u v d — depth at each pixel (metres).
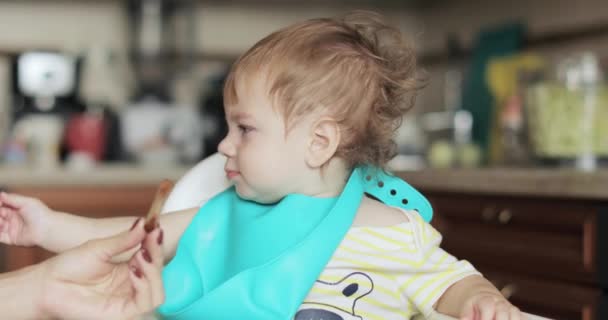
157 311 0.85
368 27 1.00
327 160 0.90
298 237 0.87
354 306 0.86
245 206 0.92
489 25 2.42
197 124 2.28
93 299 0.69
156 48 2.43
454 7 2.60
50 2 2.41
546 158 1.76
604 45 1.99
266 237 0.87
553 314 1.50
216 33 2.61
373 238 0.88
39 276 0.69
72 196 1.94
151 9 2.42
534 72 1.96
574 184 1.42
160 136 2.22
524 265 1.57
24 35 2.38
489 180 1.64
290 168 0.89
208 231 0.93
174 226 0.96
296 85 0.88
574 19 2.08
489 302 0.79
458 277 0.86
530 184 1.53
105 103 2.32
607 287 1.38
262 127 0.88
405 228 0.89
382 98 0.95
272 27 2.68
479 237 1.71
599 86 1.72
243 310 0.81
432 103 2.70
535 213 1.54
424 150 2.40
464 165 2.19
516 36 2.23
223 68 2.61
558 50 2.14
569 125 1.71
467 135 2.30
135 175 2.01
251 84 0.89
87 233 0.92
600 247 1.39
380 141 0.95
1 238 0.91
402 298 0.88
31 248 1.88
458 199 1.78
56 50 2.40
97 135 2.19
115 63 2.44
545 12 2.18
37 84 2.29
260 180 0.89
